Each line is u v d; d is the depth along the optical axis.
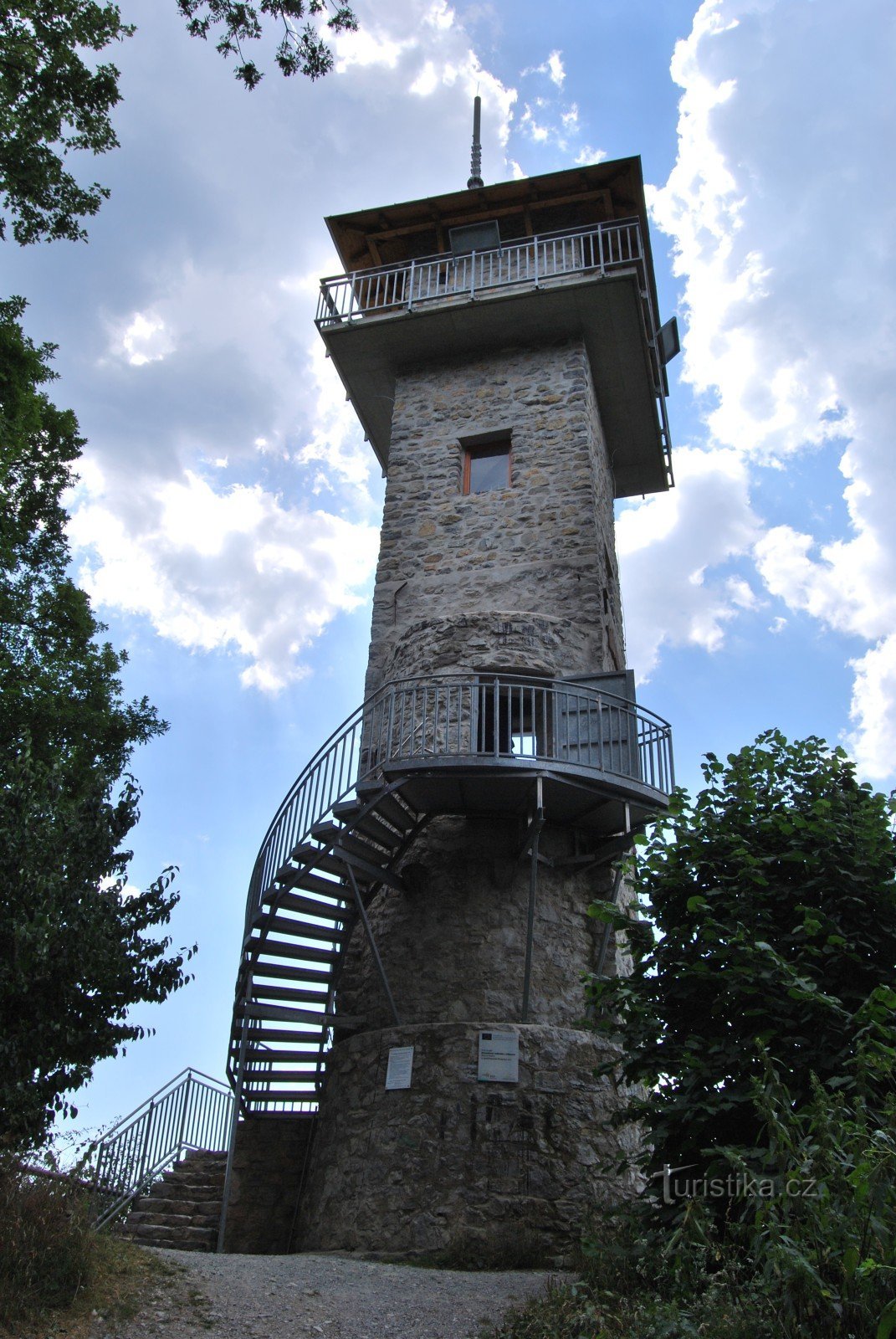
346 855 10.15
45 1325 5.31
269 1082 11.16
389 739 10.38
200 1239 10.24
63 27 9.77
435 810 10.86
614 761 10.88
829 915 7.06
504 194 15.74
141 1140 11.97
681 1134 6.58
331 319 15.12
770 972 6.59
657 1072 6.93
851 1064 5.88
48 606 13.91
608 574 14.05
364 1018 10.57
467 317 14.66
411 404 15.02
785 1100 5.26
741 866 7.54
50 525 14.47
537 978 10.28
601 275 14.00
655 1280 5.80
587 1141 9.30
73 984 8.63
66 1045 8.39
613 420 16.00
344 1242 9.08
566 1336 5.30
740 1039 6.68
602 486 14.93
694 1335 4.40
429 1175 9.07
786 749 8.34
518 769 9.95
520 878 10.80
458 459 14.37
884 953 6.97
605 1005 7.55
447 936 10.56
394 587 13.49
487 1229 8.70
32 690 12.82
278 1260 7.68
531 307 14.45
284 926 10.62
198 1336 5.57
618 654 13.97
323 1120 10.37
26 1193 6.20
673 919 7.73
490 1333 5.75
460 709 10.58
